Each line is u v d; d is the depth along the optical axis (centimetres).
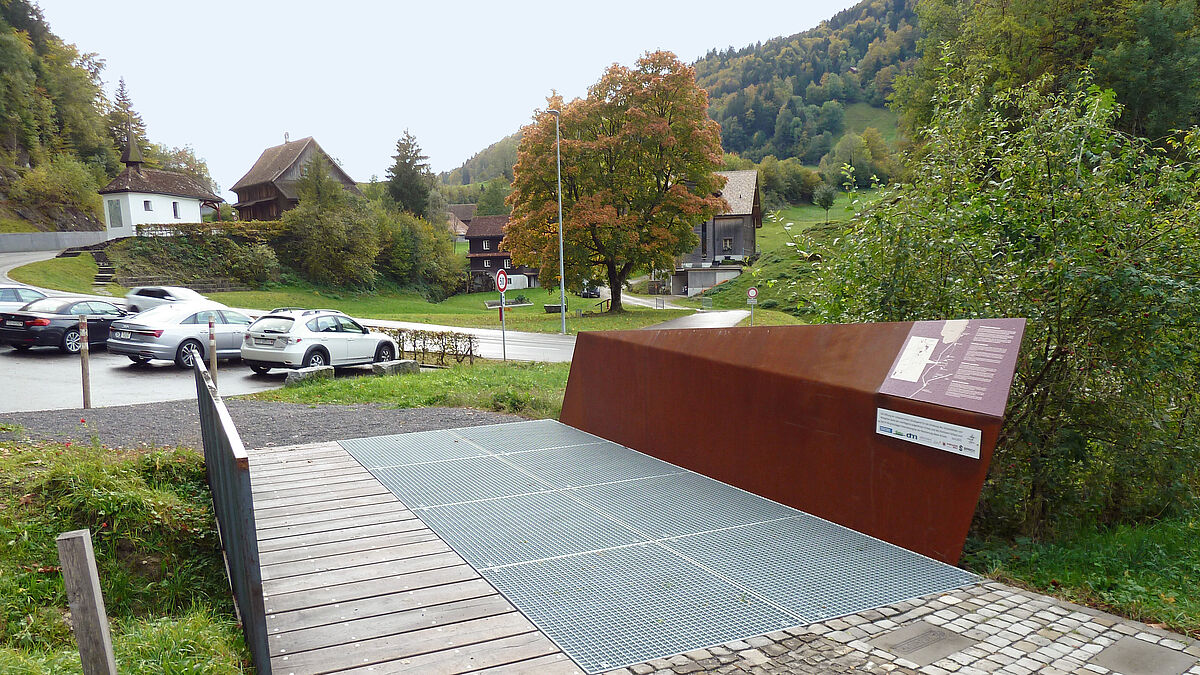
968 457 432
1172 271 537
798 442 562
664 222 3981
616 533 498
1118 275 510
